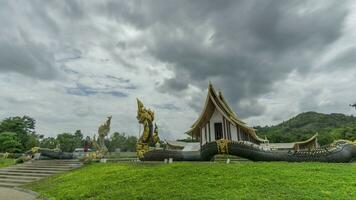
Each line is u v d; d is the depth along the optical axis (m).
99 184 12.01
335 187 8.51
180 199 8.30
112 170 15.02
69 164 20.31
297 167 12.02
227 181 9.83
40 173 18.55
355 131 52.09
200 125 28.38
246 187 8.84
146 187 10.34
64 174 16.83
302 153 15.12
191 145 35.56
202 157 17.62
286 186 8.72
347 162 14.67
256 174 10.66
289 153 15.34
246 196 7.83
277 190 8.28
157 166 15.18
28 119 75.38
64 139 67.31
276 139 61.53
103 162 19.69
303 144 41.62
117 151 43.78
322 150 14.96
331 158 14.52
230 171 11.51
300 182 9.10
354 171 10.89
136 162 18.06
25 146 60.56
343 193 7.82
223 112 26.47
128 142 54.34
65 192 11.73
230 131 26.61
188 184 9.98
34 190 13.85
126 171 14.23
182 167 13.30
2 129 64.44
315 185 8.73
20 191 14.22
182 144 40.47
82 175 15.09
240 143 16.36
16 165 22.41
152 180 11.41
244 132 28.27
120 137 54.84
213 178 10.51
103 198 9.85
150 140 20.31
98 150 23.31
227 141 16.62
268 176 10.16
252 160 16.16
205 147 17.41
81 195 10.74
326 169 11.36
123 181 11.95
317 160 14.73
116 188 11.00
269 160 15.62
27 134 68.56
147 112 20.70
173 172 12.30
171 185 10.12
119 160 22.14
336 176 9.95
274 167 12.05
